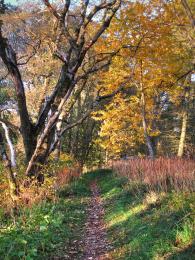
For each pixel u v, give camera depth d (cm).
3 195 1145
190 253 580
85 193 1633
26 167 1338
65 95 1233
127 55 1764
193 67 1681
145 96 2161
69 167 2273
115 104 2320
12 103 2088
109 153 3422
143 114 2019
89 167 3578
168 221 723
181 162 1359
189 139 3566
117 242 801
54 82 2030
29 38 1569
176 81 1853
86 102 3234
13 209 1019
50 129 1242
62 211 1117
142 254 650
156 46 1691
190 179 963
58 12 1367
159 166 1318
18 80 1298
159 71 1808
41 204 1081
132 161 1989
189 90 2275
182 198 826
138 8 1639
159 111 2498
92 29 1619
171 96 2281
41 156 1290
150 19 1656
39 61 1762
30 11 1438
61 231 890
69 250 782
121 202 1134
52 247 752
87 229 972
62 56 1299
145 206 930
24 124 1329
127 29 1723
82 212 1169
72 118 3456
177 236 647
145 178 1254
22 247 672
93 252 773
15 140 2167
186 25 1415
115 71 1922
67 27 1323
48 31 1420
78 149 3550
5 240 679
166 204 861
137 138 2641
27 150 1345
